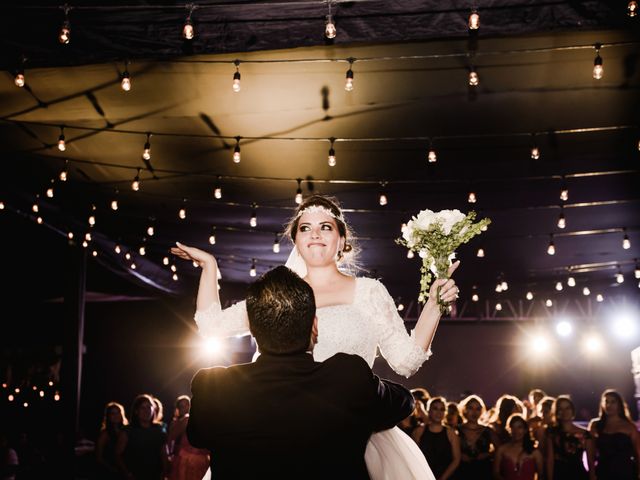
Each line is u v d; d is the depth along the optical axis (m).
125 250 11.76
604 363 18.77
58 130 6.74
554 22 4.63
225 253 12.65
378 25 4.79
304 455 1.82
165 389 18.44
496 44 5.08
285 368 1.88
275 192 8.59
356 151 7.17
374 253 11.91
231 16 4.94
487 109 6.17
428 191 8.48
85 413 18.50
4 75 5.56
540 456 7.26
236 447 1.84
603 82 5.68
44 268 13.66
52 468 10.60
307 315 1.93
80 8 4.72
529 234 10.74
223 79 5.64
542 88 5.77
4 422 15.11
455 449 7.17
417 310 16.38
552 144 7.02
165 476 7.93
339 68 5.48
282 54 5.23
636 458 7.31
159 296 15.16
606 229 10.49
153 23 5.04
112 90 5.82
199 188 8.51
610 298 16.20
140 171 7.92
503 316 17.77
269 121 6.41
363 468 1.90
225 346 17.98
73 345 10.80
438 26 4.75
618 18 4.58
